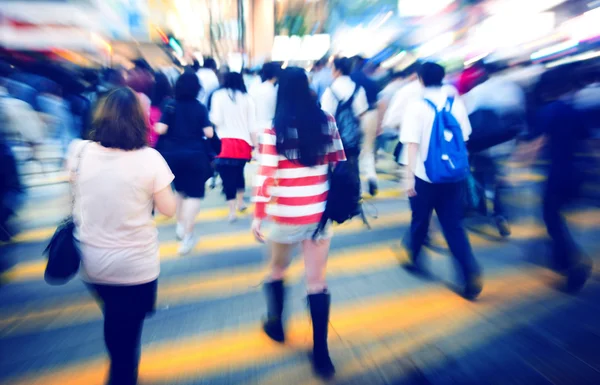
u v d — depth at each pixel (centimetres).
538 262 461
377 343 319
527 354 303
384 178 921
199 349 311
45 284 425
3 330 339
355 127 506
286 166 261
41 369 291
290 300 387
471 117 502
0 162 507
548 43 1018
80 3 1409
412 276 433
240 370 288
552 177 390
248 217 648
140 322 235
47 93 930
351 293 398
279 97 263
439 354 305
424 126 367
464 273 378
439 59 1244
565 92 377
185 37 2616
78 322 352
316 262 283
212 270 451
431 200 386
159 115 548
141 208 221
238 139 571
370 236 555
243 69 1181
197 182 481
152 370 287
